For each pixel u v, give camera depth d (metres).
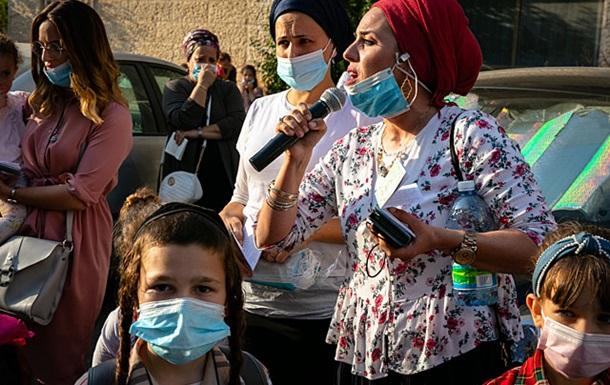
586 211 3.85
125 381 2.43
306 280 3.55
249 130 3.82
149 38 14.76
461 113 2.86
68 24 4.08
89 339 4.29
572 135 4.15
